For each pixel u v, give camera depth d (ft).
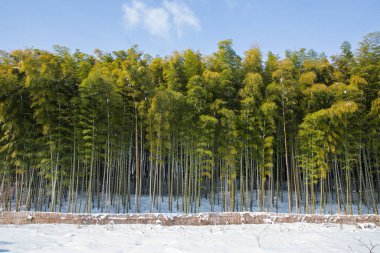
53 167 45.44
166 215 37.96
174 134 50.67
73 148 45.88
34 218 36.68
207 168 48.62
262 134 49.96
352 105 43.29
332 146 46.98
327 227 36.19
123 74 48.73
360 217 39.06
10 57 49.44
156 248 22.18
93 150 45.03
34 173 50.16
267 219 39.17
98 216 36.78
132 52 54.24
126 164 54.39
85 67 50.14
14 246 21.97
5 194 49.96
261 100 50.01
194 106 48.34
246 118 48.91
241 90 49.32
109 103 46.93
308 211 47.60
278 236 29.37
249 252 21.56
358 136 49.44
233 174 48.19
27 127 45.06
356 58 52.90
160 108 46.98
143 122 48.98
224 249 22.49
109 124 47.57
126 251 21.22
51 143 43.29
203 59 54.80
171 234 29.91
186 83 53.11
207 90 50.11
